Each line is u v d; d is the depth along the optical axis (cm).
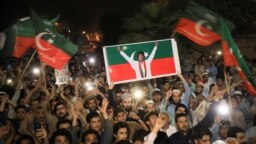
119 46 867
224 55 760
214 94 841
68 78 1133
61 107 820
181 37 2036
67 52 849
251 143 745
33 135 716
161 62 880
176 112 766
